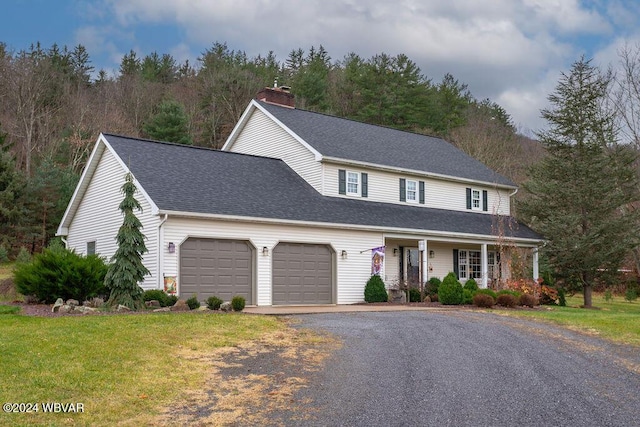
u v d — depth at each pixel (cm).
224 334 1277
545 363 1142
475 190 3158
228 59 6712
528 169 3269
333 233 2330
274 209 2183
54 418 754
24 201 3622
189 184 2114
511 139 6019
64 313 1502
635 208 3088
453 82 6638
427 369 1054
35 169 4444
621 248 2870
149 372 960
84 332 1184
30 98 4803
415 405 854
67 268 1736
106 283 1639
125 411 796
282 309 1967
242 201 2142
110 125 5122
